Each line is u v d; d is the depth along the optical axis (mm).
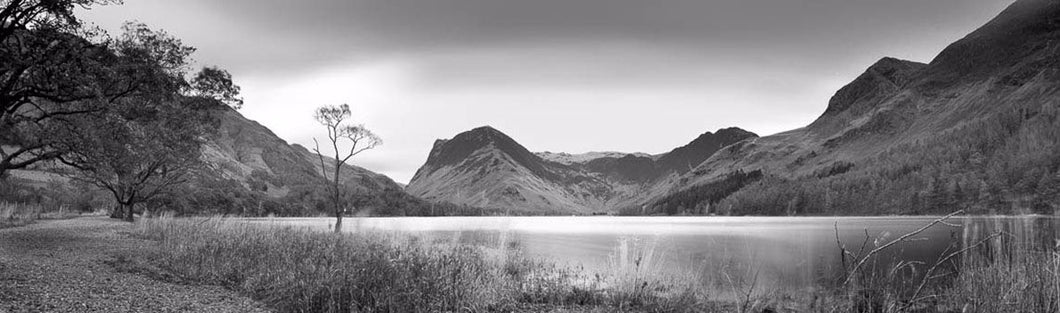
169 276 15641
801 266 24375
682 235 56781
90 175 38312
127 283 13820
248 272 15844
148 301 11578
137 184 50219
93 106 23250
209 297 12844
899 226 78125
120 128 23781
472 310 12523
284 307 11812
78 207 92250
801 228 75500
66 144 24438
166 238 26922
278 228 29891
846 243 39750
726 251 32719
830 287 17531
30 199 81688
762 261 26906
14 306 9508
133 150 25703
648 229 78062
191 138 40844
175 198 73500
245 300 12766
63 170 38031
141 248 23562
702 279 19172
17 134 27266
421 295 11680
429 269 13133
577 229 81250
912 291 15242
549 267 23141
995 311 10797
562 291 16344
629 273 16422
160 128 28188
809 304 14750
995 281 11398
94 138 23109
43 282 12461
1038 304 10500
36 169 33500
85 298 11078
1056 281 10375
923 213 154750
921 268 21422
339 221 42469
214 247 19344
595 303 14977
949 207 148000
